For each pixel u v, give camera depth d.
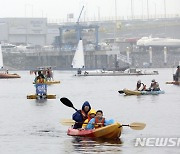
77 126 46.00
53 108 69.44
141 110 66.06
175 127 50.09
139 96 90.38
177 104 73.81
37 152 39.31
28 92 107.44
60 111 65.56
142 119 56.66
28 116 60.44
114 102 78.75
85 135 44.22
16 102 80.56
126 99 84.06
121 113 62.91
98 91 108.94
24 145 41.81
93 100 83.50
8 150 40.19
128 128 49.19
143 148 40.00
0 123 54.28
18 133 47.41
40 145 41.66
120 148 40.00
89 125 44.75
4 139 44.50
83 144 41.50
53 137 44.91
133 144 41.38
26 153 39.09
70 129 46.09
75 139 43.53
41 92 86.81
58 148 40.41
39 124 53.12
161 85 131.50
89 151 39.19
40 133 47.19
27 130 49.12
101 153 38.56
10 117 59.62
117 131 43.38
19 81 170.25
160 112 63.47
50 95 87.44
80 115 45.94
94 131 43.84
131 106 71.69
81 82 156.50
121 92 94.81
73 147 40.59
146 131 47.62
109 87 125.81
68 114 62.12
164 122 53.88
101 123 44.72
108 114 61.97
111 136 43.50
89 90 113.12
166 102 77.25
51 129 49.50
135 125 44.50
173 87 121.06
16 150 40.16
